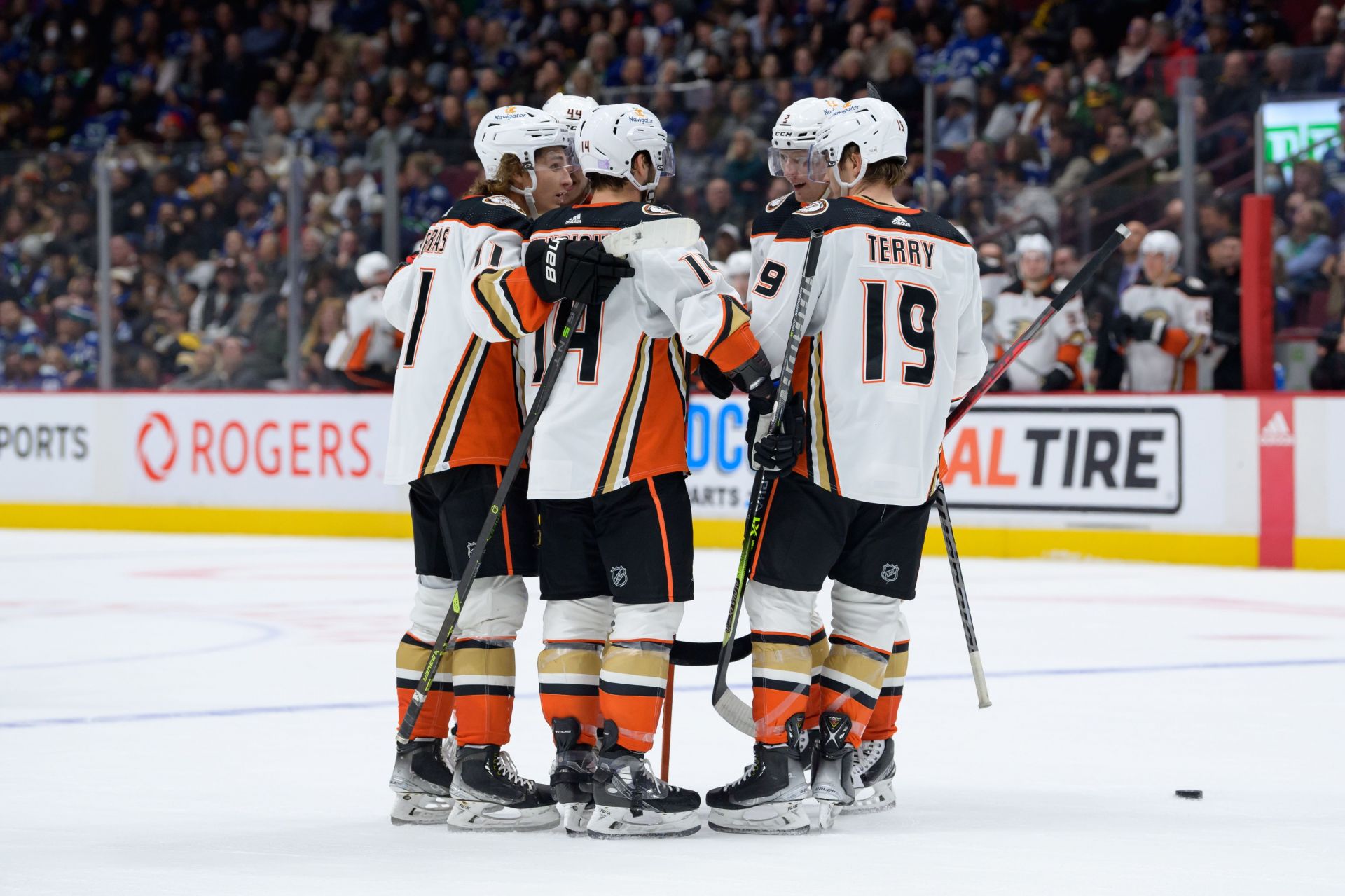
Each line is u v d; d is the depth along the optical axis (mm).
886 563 11961
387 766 14039
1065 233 33844
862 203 12047
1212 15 40062
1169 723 15930
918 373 11875
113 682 18734
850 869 10375
